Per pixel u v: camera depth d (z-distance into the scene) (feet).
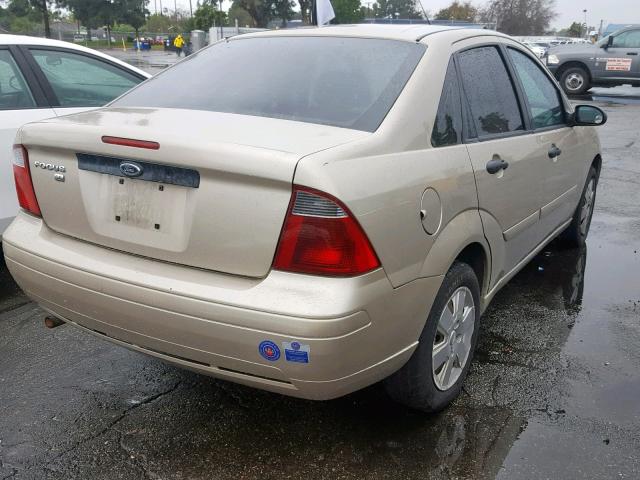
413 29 10.23
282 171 6.88
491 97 10.73
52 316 9.68
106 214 8.14
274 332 6.95
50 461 8.50
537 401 9.87
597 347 11.67
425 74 8.98
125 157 7.72
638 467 8.36
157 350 8.03
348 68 9.25
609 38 55.52
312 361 6.97
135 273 7.79
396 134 8.10
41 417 9.47
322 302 6.89
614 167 27.94
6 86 14.55
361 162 7.39
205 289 7.32
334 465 8.44
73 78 15.98
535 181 11.83
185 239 7.52
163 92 9.93
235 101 9.09
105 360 11.19
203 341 7.41
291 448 8.79
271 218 7.02
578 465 8.39
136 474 8.29
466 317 9.68
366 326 7.24
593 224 19.71
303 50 9.93
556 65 57.72
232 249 7.26
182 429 9.21
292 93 8.98
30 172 8.92
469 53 10.37
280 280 7.08
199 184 7.31
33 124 8.83
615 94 61.82
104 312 8.11
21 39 15.20
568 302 13.74
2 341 11.93
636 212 21.02
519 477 8.18
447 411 9.61
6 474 8.23
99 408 9.72
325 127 8.08
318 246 6.94
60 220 8.71
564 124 14.10
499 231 10.32
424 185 8.11
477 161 9.49
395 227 7.54
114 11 189.16
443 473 8.27
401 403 9.20
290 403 9.85
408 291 7.86
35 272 8.71
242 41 10.93
